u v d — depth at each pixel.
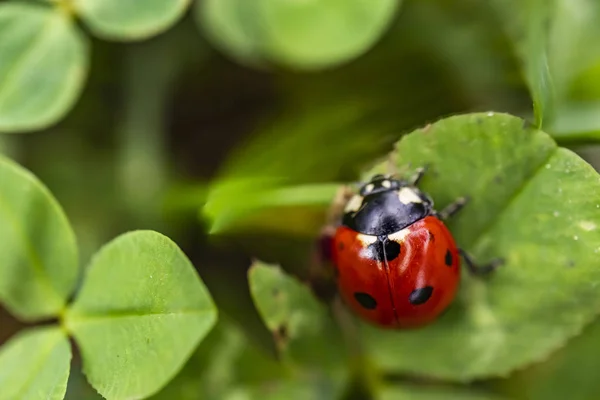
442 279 0.08
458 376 0.08
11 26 0.09
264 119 0.10
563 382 0.09
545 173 0.08
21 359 0.08
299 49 0.09
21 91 0.09
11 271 0.08
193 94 0.10
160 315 0.08
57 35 0.09
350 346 0.09
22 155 0.10
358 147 0.09
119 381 0.08
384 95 0.10
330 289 0.09
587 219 0.08
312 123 0.09
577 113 0.09
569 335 0.08
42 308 0.08
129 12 0.09
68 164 0.10
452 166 0.08
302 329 0.08
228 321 0.09
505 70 0.09
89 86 0.10
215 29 0.09
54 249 0.08
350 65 0.10
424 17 0.10
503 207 0.08
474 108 0.10
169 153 0.10
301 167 0.09
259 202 0.09
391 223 0.08
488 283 0.08
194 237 0.09
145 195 0.10
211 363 0.09
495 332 0.08
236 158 0.09
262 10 0.09
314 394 0.09
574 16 0.09
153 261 0.08
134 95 0.10
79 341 0.08
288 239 0.09
